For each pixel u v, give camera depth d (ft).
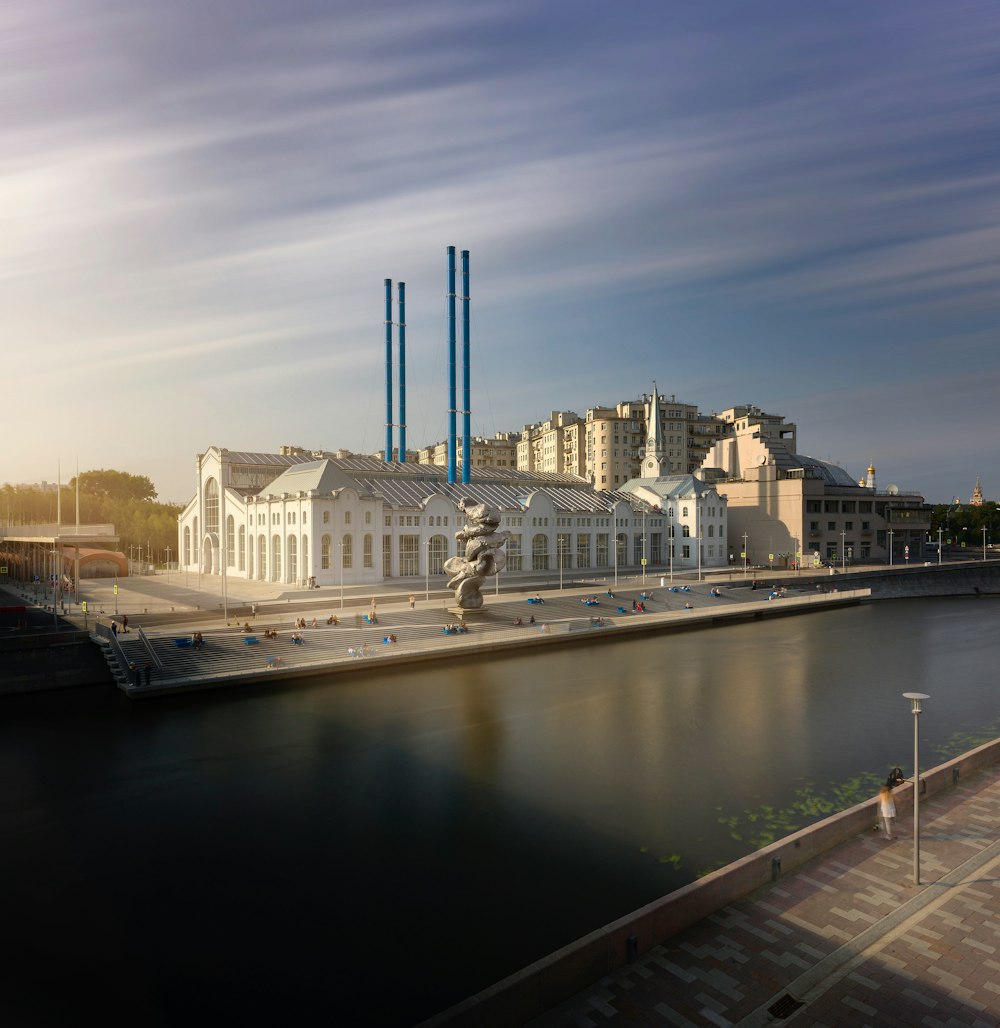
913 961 69.51
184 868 104.99
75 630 236.02
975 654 266.57
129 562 474.08
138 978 79.92
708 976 68.18
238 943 86.17
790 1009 63.16
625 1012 63.46
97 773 143.95
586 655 264.93
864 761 148.25
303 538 363.35
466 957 82.43
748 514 595.06
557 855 107.45
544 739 163.84
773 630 326.65
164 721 179.32
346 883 99.96
